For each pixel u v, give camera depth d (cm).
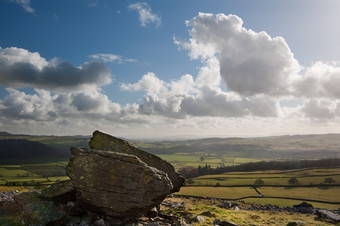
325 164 18100
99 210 1981
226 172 18512
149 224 1955
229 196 10075
